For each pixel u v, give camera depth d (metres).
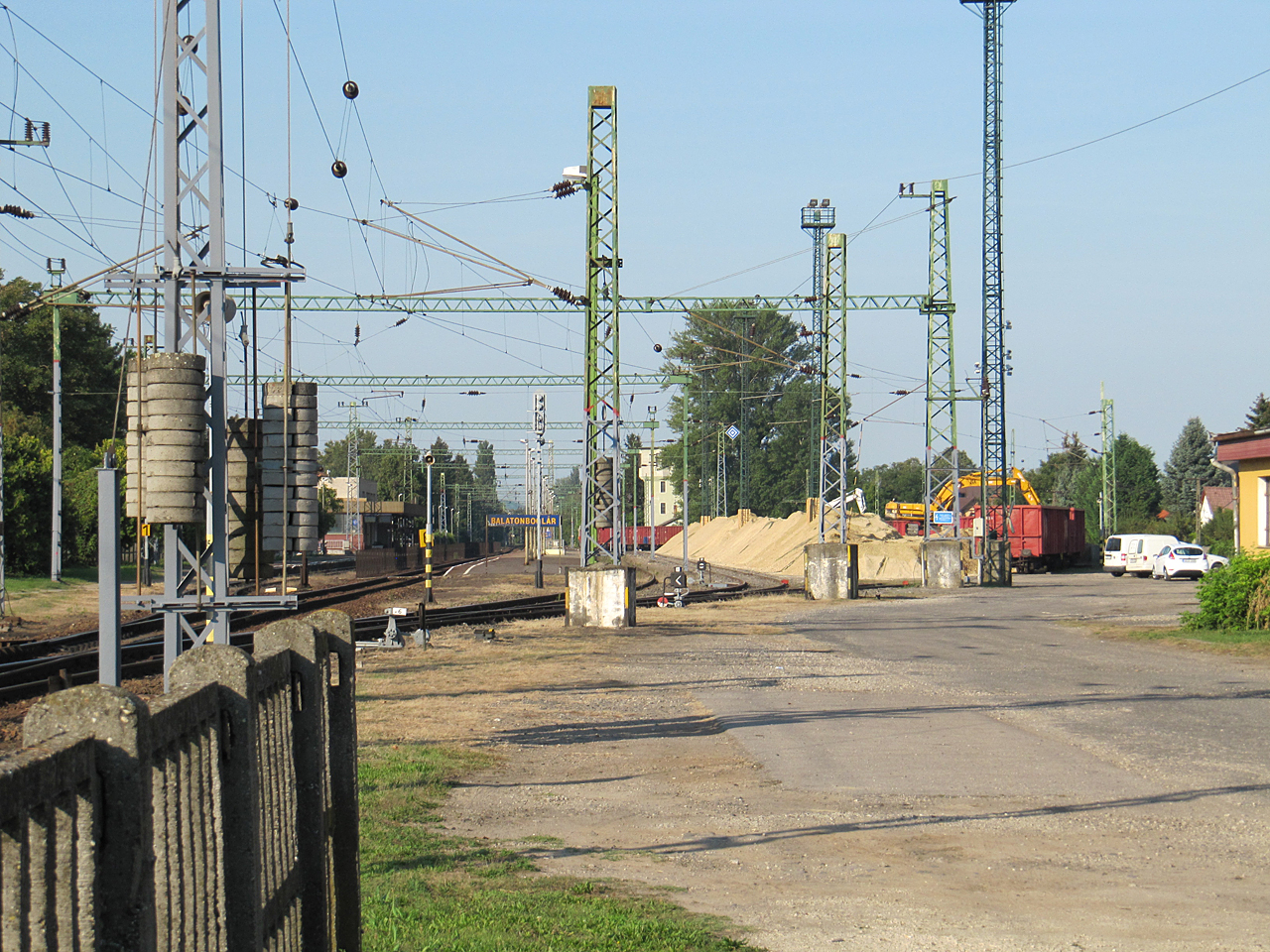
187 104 11.71
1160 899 7.04
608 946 5.95
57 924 2.60
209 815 3.81
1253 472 29.14
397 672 19.66
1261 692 16.91
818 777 11.05
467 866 7.71
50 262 41.50
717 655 22.73
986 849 8.34
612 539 30.09
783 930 6.38
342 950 5.78
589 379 30.16
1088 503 111.94
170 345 11.48
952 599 42.41
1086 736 13.33
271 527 11.68
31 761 2.43
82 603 37.88
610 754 12.38
